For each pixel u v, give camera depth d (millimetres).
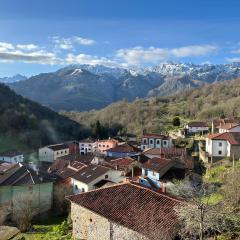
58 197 50375
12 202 46938
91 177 55781
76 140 125188
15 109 131500
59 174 65062
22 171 54125
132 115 150000
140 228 19688
